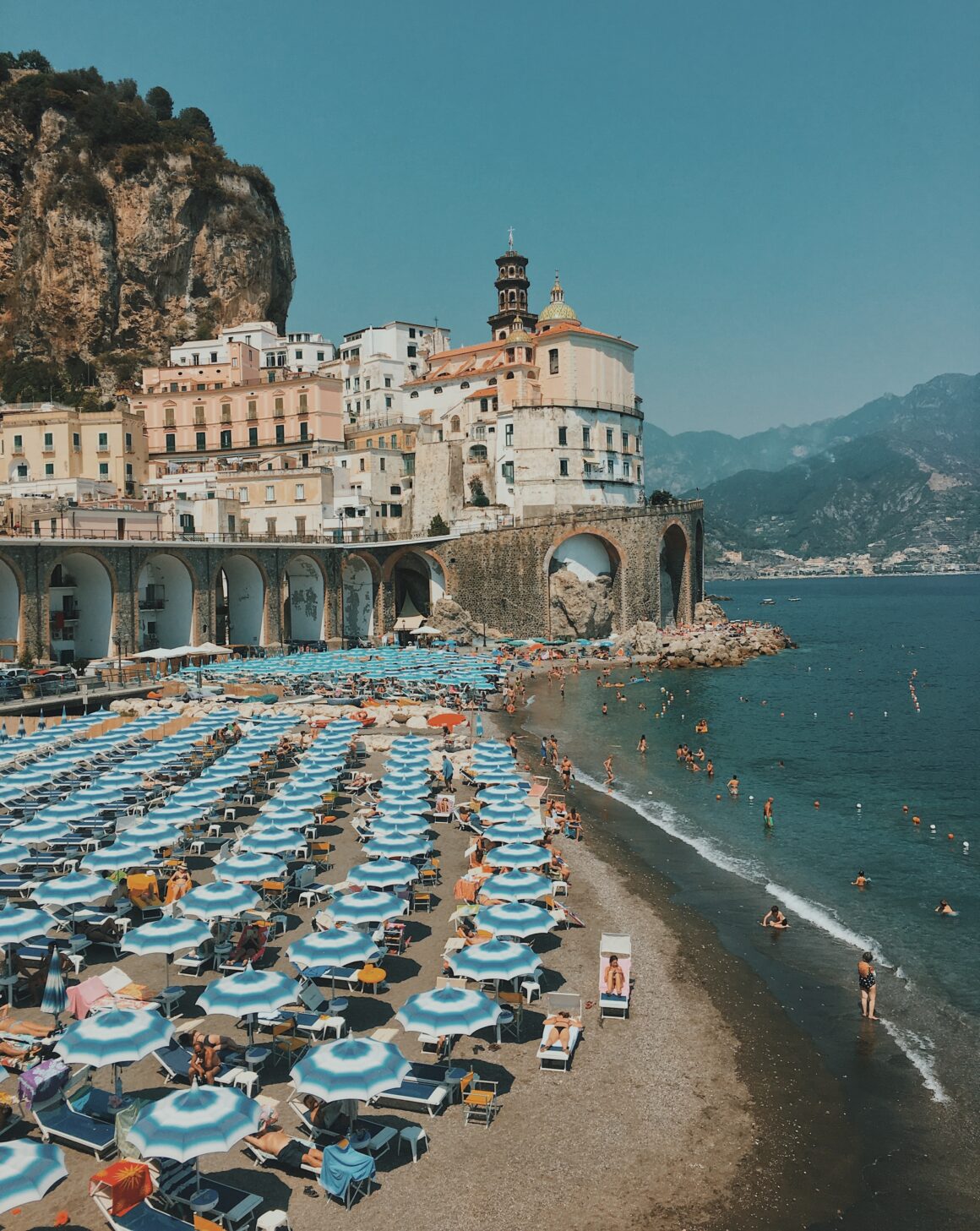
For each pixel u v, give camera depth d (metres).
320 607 114.62
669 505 130.62
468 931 30.50
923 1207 18.97
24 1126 20.22
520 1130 21.05
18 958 27.62
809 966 30.61
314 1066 18.78
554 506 126.25
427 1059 23.39
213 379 146.88
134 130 171.62
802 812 49.53
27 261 166.12
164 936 25.31
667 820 47.84
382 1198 18.66
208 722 61.06
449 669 88.12
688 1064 24.20
